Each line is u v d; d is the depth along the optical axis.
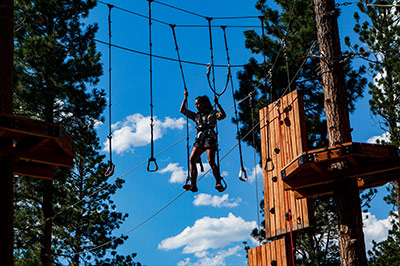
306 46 22.39
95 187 23.80
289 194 14.86
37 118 20.77
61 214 20.41
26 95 19.47
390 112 19.83
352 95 22.30
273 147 15.69
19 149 10.26
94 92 21.33
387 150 10.91
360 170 11.53
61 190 20.70
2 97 10.30
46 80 20.03
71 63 20.62
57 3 21.08
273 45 22.78
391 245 22.91
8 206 9.96
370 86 20.61
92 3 21.23
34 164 11.23
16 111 20.45
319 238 23.41
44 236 19.62
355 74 22.44
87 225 22.88
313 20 22.17
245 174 10.21
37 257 19.38
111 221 23.34
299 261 22.20
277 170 15.42
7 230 9.84
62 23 20.88
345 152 10.65
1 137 9.97
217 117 10.77
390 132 20.55
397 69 19.72
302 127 14.57
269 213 15.48
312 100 22.77
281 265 14.51
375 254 23.66
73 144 10.88
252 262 15.63
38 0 20.11
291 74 22.19
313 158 11.05
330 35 12.81
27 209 20.61
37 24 20.95
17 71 19.70
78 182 23.72
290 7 22.55
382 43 20.45
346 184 11.92
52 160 10.63
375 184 12.75
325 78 12.63
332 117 12.31
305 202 14.30
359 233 11.67
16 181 20.28
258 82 23.22
